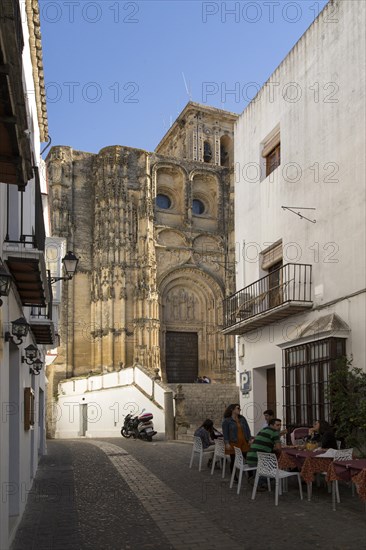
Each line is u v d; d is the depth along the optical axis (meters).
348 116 13.59
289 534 7.68
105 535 7.87
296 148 16.09
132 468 15.21
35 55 12.22
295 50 16.38
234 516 8.84
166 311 40.75
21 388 9.12
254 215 18.70
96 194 40.44
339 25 14.15
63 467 15.70
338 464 8.96
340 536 7.51
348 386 12.14
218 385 31.38
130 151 40.91
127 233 39.53
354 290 12.95
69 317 38.62
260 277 18.16
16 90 4.02
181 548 7.14
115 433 31.61
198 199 43.97
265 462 10.06
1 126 4.34
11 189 8.74
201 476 13.22
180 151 49.12
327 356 13.02
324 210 14.46
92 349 38.41
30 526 8.45
